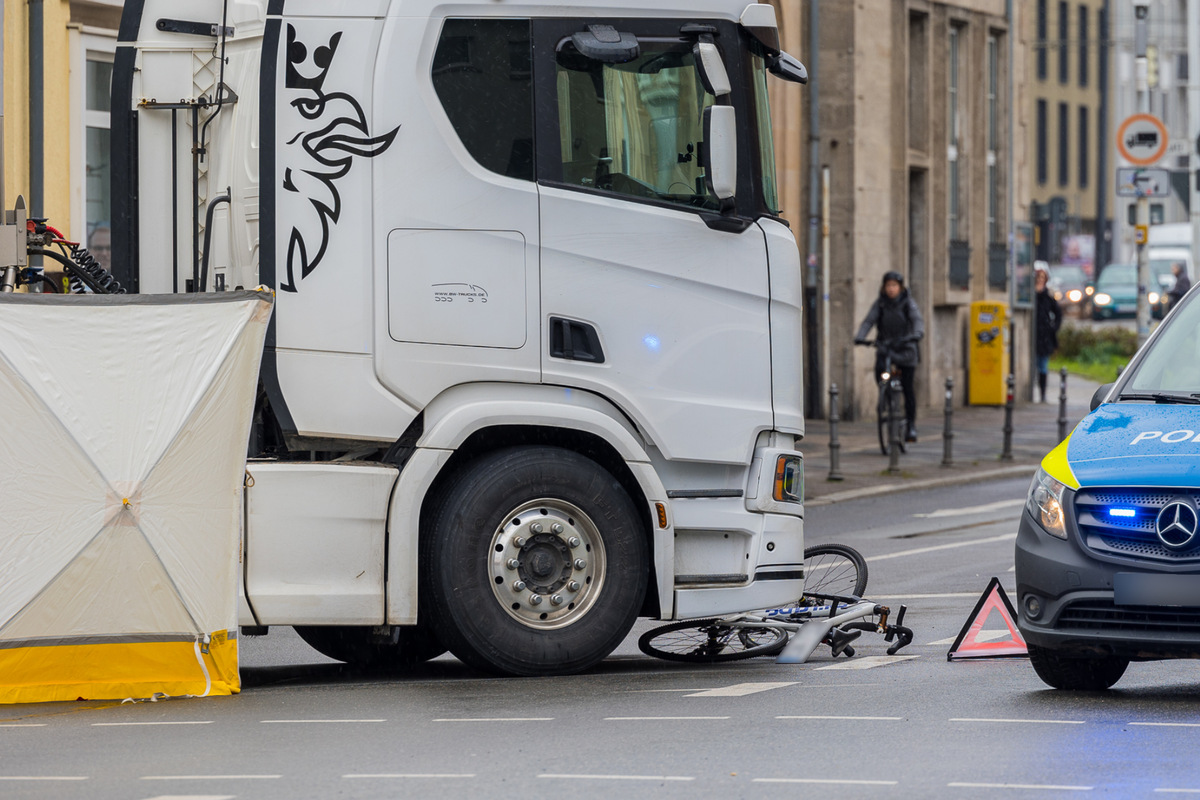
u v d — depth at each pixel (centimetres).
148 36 2119
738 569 2109
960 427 6153
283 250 1959
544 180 2000
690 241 2058
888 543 3456
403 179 1955
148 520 1831
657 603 2058
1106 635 1736
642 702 1805
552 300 1998
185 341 1847
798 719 1688
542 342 1992
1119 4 15612
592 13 2027
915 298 6906
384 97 1955
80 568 1819
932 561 3167
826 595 2278
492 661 1980
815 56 6206
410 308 1958
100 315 1833
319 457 1975
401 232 1955
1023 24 7562
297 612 1912
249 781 1420
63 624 1831
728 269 2081
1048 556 1775
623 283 2028
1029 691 1861
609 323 2020
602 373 2017
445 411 1972
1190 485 1714
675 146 2064
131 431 1830
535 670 2000
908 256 6888
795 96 6100
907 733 1605
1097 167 15538
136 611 1848
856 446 5406
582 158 2017
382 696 1878
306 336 1953
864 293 6347
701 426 2066
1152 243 12562
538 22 2005
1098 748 1520
